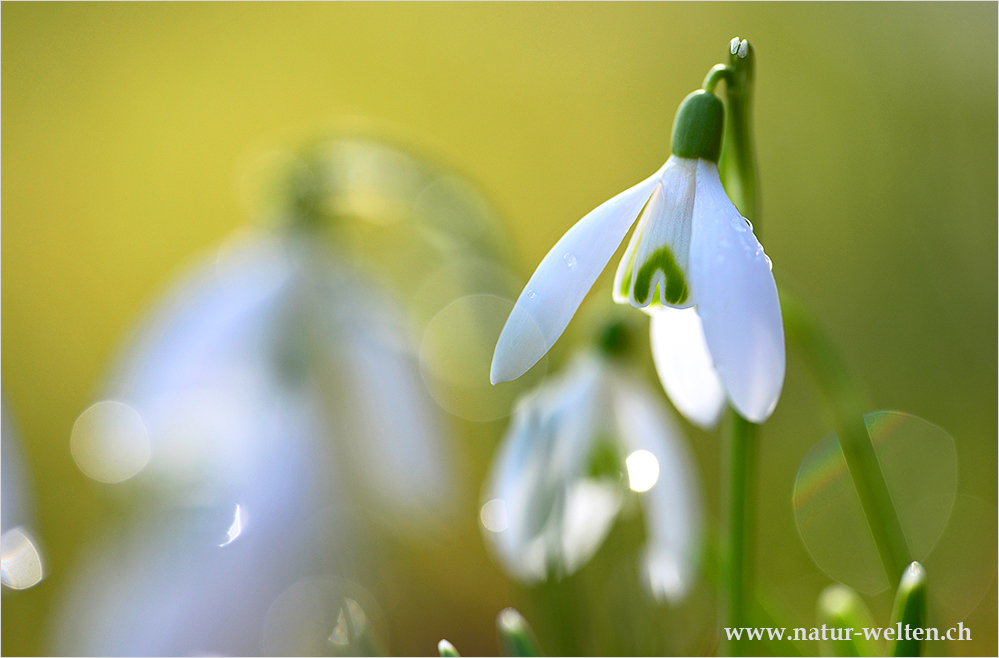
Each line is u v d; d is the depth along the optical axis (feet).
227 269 1.09
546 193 2.58
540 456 0.91
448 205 1.09
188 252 2.53
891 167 2.02
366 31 2.63
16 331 2.31
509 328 0.78
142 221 2.51
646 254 0.79
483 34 2.58
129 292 2.47
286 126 2.62
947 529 1.49
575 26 2.52
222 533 0.99
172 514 1.00
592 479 0.91
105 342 2.38
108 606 1.01
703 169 0.80
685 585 0.91
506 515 0.91
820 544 1.35
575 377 0.93
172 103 2.54
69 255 2.44
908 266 1.97
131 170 2.51
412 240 1.34
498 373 0.77
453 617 1.53
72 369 2.31
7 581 0.98
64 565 1.68
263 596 0.99
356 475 1.06
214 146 2.56
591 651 0.93
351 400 1.05
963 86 1.93
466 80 2.60
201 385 1.01
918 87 1.99
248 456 1.00
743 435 0.83
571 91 2.55
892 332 1.96
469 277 1.10
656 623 0.95
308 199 1.06
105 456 1.05
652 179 0.80
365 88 2.64
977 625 1.37
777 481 1.68
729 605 0.84
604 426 0.91
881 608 1.32
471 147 2.62
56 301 2.38
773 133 2.15
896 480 1.50
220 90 2.58
